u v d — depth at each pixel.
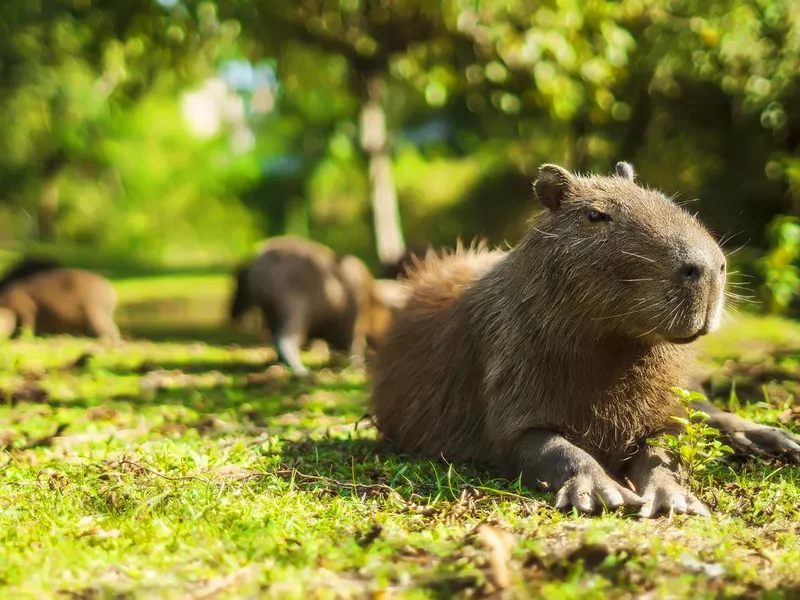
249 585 3.59
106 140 45.75
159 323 21.95
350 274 13.02
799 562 3.91
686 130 21.19
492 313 5.80
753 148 20.41
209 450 6.39
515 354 5.52
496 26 13.84
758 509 4.82
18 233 57.12
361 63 18.00
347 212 43.53
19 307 16.08
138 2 14.44
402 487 5.30
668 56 16.59
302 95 26.75
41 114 28.31
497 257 6.70
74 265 35.56
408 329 6.61
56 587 3.70
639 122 21.55
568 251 5.28
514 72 14.85
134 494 5.04
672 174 21.80
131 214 52.12
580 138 22.09
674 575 3.66
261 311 13.08
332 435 7.09
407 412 6.36
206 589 3.60
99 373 11.30
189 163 52.28
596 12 14.02
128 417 8.17
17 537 4.38
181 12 14.38
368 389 7.12
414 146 35.00
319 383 10.53
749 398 7.91
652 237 5.04
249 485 5.32
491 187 30.14
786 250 13.01
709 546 4.11
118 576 3.83
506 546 3.84
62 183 49.44
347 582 3.67
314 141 42.06
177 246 53.75
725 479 5.45
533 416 5.43
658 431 5.50
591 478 4.95
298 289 12.63
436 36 15.62
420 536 4.28
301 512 4.76
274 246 13.11
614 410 5.40
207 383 10.82
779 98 17.31
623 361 5.34
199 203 53.72
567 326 5.32
